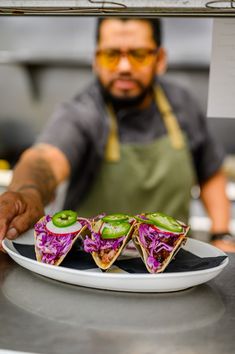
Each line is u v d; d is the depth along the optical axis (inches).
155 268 29.3
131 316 25.4
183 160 92.7
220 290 30.1
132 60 87.5
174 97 94.6
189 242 35.8
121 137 90.7
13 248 33.9
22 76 121.8
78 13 33.2
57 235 30.6
